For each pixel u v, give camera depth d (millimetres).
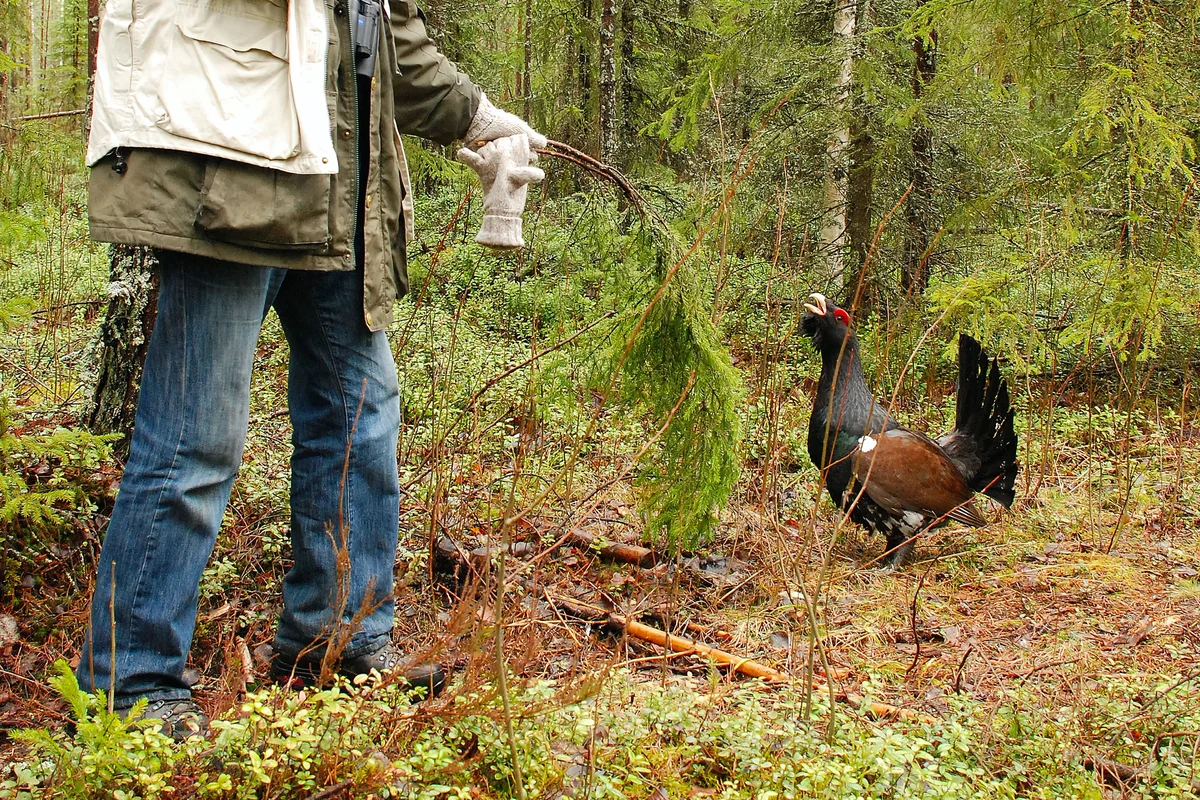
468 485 4504
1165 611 3992
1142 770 2635
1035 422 6641
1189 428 6668
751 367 6355
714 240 4270
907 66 9438
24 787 2045
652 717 2605
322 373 2754
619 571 4168
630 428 5223
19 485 3074
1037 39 7086
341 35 2500
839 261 9219
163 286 2438
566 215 4371
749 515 4777
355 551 2770
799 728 2604
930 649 3646
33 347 5527
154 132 2252
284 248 2412
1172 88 6727
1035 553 4734
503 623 2525
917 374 7277
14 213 3629
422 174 8914
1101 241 7211
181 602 2457
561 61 15195
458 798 2045
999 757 2674
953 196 8711
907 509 4598
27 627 3158
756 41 9500
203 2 2291
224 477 2516
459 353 5961
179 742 2355
